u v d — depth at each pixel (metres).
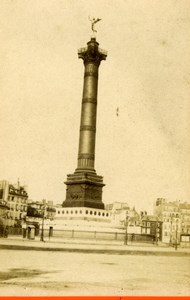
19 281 19.94
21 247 31.56
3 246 31.05
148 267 28.05
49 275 22.00
